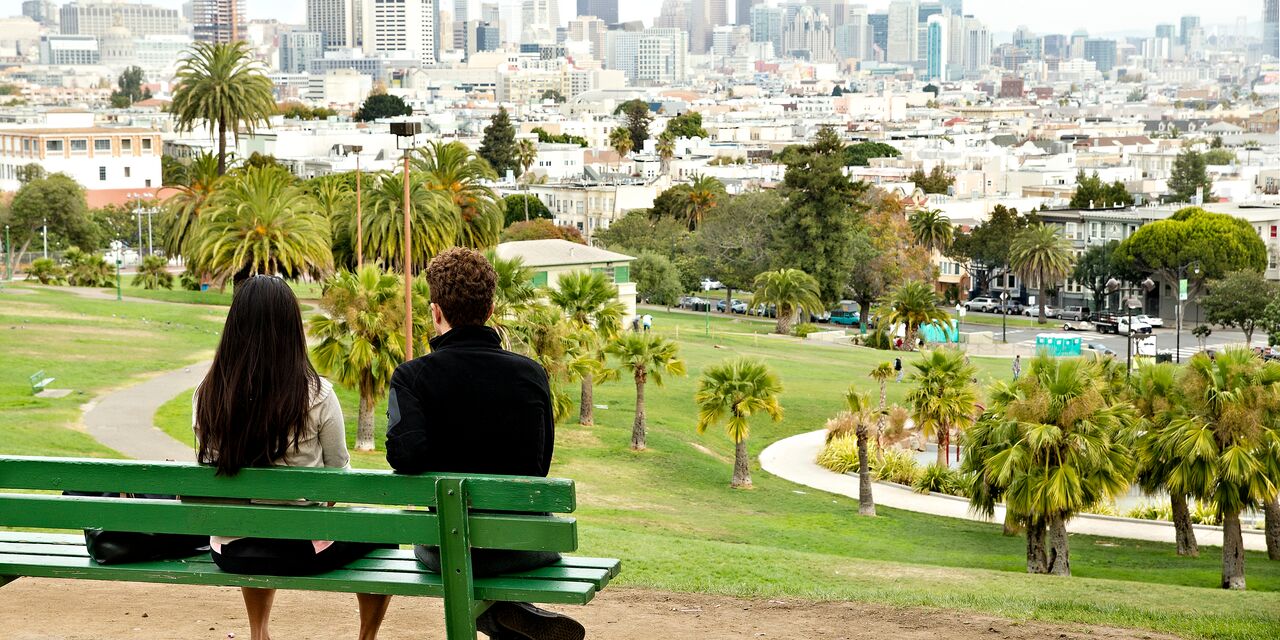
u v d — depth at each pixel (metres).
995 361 100.44
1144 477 33.81
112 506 6.62
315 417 6.72
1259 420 30.89
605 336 53.78
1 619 9.98
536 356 48.59
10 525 6.70
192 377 50.47
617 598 12.61
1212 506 32.12
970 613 12.36
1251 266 140.00
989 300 159.25
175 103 94.56
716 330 112.81
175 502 6.63
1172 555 37.31
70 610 10.36
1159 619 13.06
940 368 48.38
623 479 44.97
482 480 6.20
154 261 102.38
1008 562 35.38
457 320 6.63
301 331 6.71
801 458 53.59
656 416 57.75
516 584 6.44
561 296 53.88
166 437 38.53
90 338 58.62
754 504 43.53
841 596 13.37
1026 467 32.09
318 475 6.42
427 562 6.74
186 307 74.94
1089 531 41.12
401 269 78.25
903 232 143.38
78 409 42.53
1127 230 158.25
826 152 127.19
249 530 6.51
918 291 105.12
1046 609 13.29
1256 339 132.50
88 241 144.62
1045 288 153.88
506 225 186.38
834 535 38.06
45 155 199.00
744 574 18.03
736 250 136.25
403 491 6.32
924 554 36.16
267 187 69.62
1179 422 31.62
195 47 94.25
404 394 6.41
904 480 49.16
